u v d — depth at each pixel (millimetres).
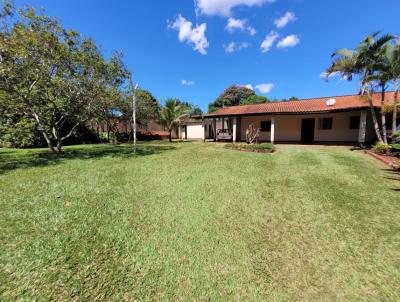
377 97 12508
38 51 7789
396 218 3248
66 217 3271
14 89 8086
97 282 1995
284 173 5973
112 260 2307
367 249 2521
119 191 4527
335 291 1934
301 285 2004
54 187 4758
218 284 2008
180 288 1955
